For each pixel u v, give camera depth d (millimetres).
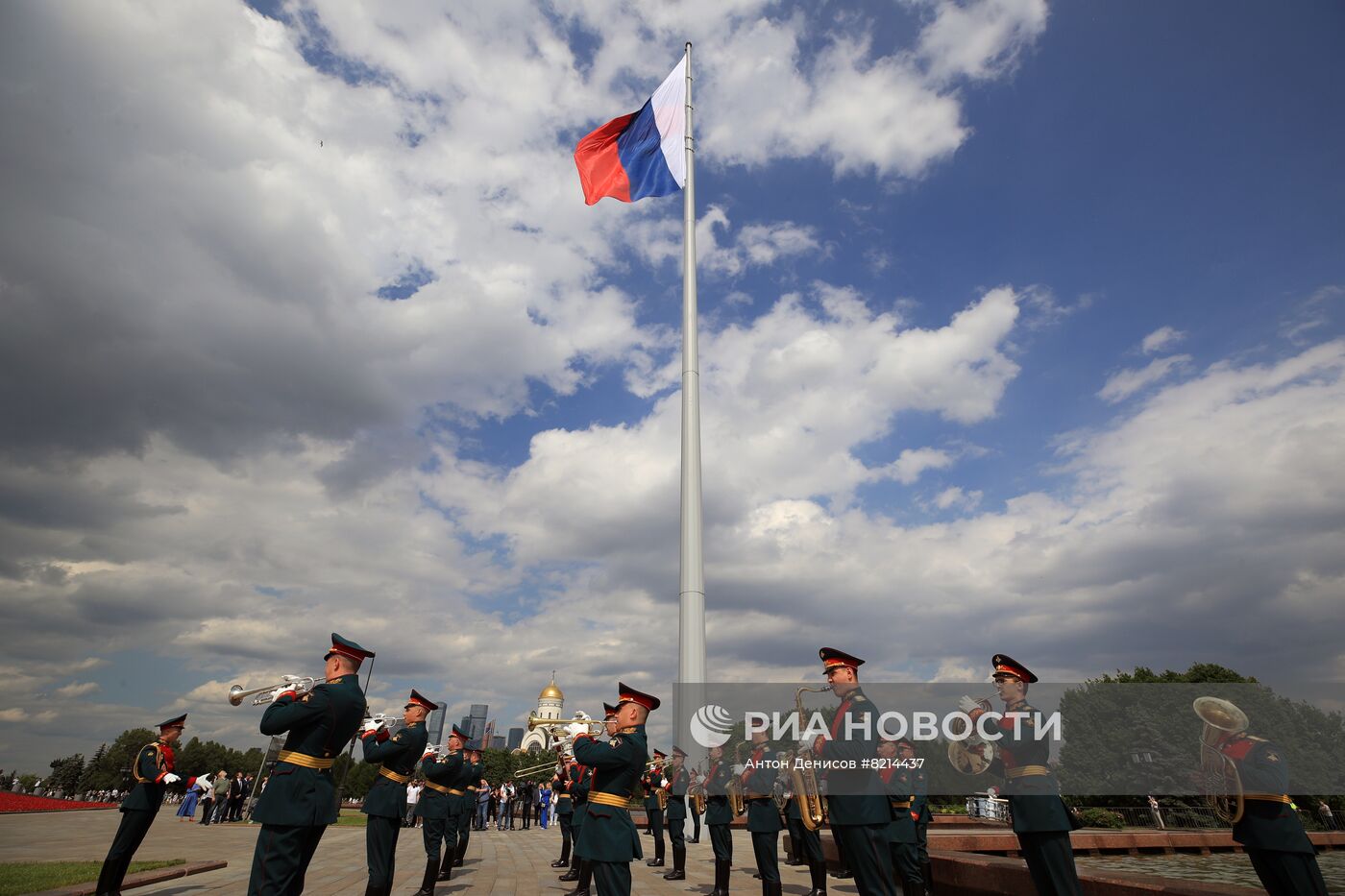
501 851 20594
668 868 16719
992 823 20688
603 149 27094
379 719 9703
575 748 7656
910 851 9789
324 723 7363
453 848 13516
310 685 7859
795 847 17219
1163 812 28000
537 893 11977
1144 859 16750
